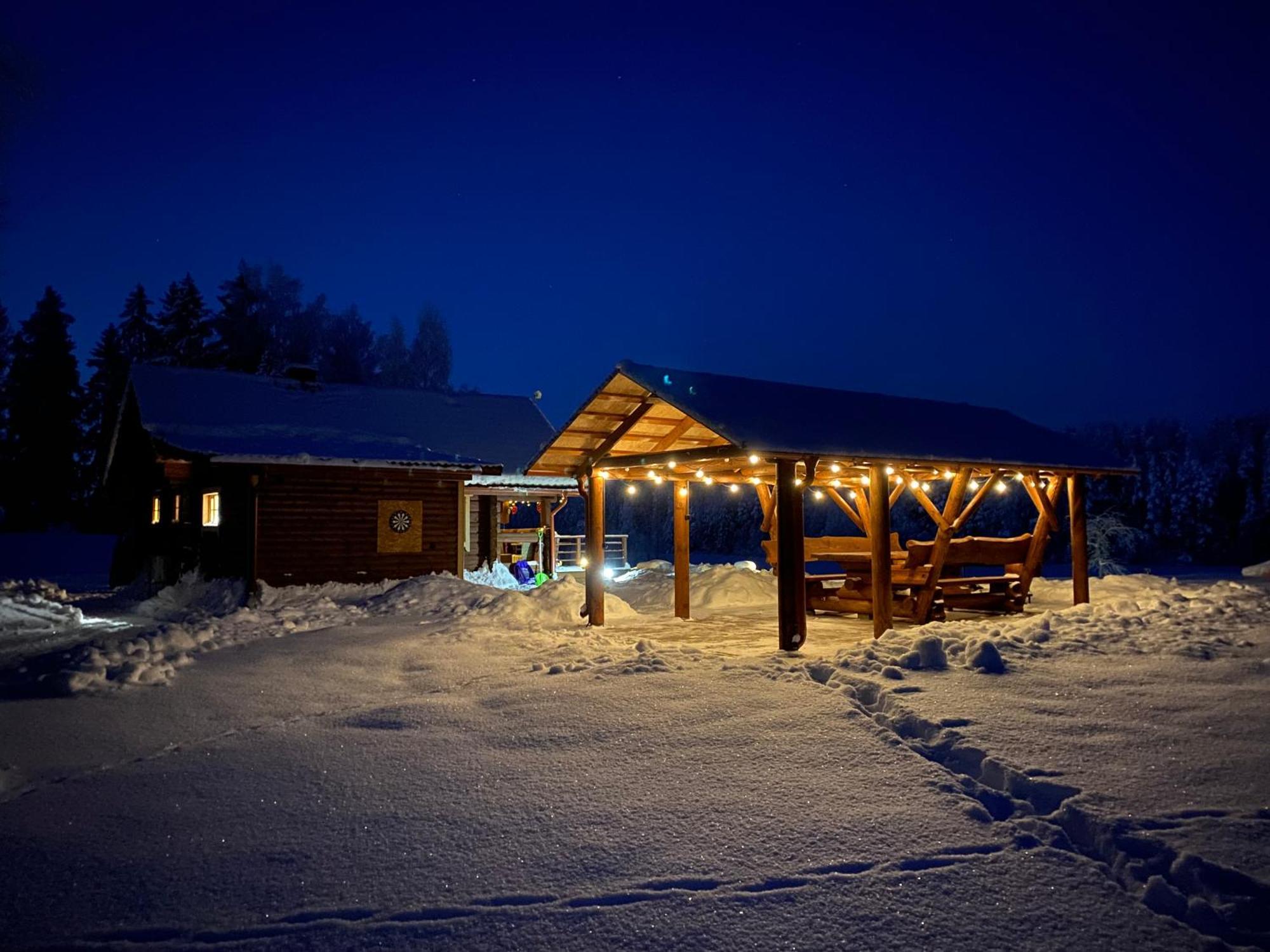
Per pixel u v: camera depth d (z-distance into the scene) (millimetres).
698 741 5602
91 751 5762
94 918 3428
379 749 5676
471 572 20656
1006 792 4668
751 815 4344
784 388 11961
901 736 5812
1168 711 5879
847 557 14430
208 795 4855
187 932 3320
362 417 22016
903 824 4184
